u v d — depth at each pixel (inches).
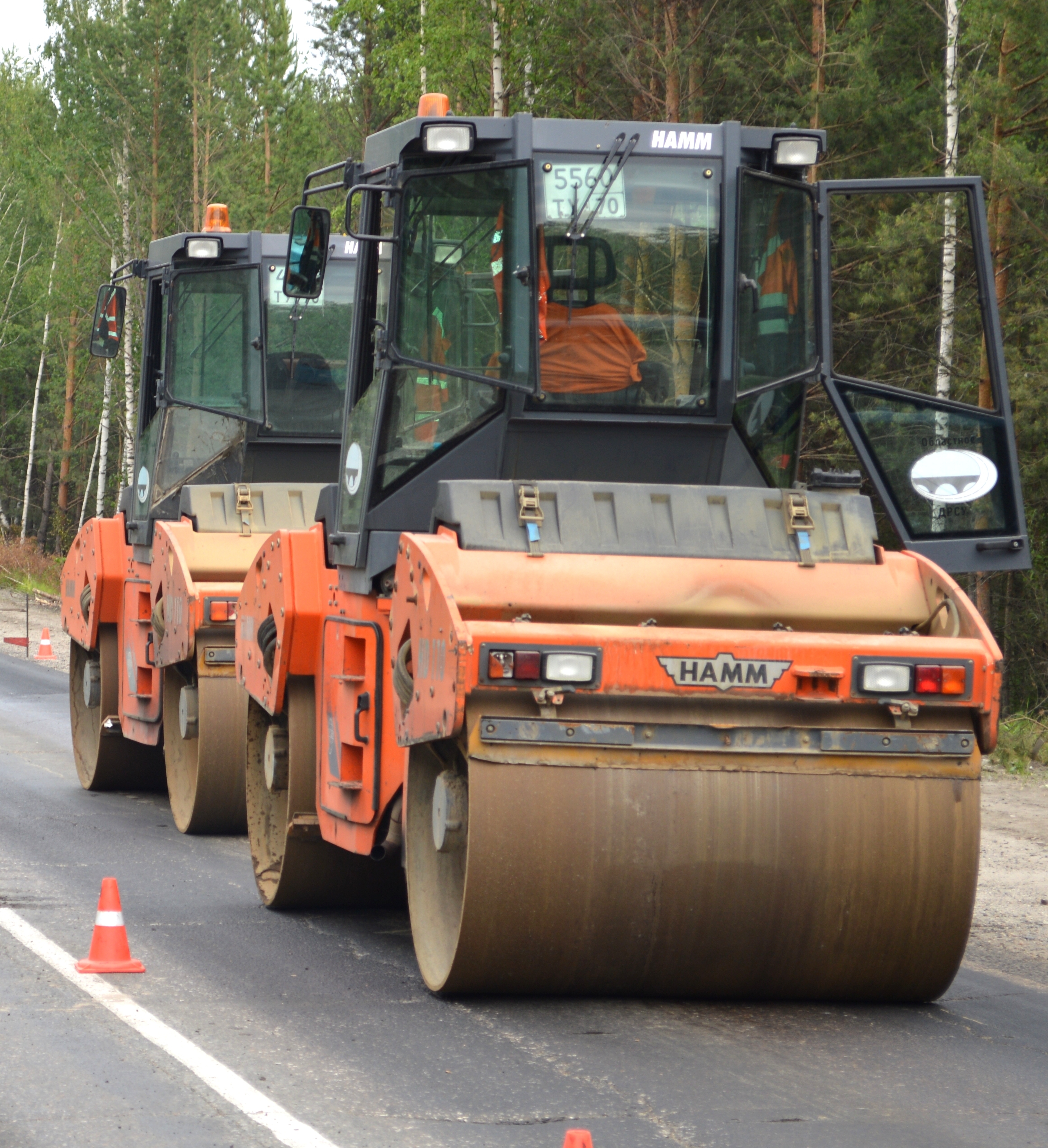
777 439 1107.9
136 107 6264.8
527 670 868.0
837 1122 742.5
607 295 1063.6
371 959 1092.5
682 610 926.4
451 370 1051.3
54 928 1159.6
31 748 2363.4
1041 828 1721.2
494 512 948.0
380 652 1082.7
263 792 1338.6
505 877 876.0
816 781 898.1
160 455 1766.7
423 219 1056.8
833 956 917.2
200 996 975.0
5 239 7755.9
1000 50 3533.5
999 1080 822.5
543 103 4763.8
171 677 1699.1
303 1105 756.0
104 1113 742.5
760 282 1090.1
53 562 6373.0
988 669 901.2
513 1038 876.0
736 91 4106.8
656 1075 810.8
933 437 1059.3
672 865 883.4
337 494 1205.1
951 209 3107.8
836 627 944.3
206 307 1772.9
